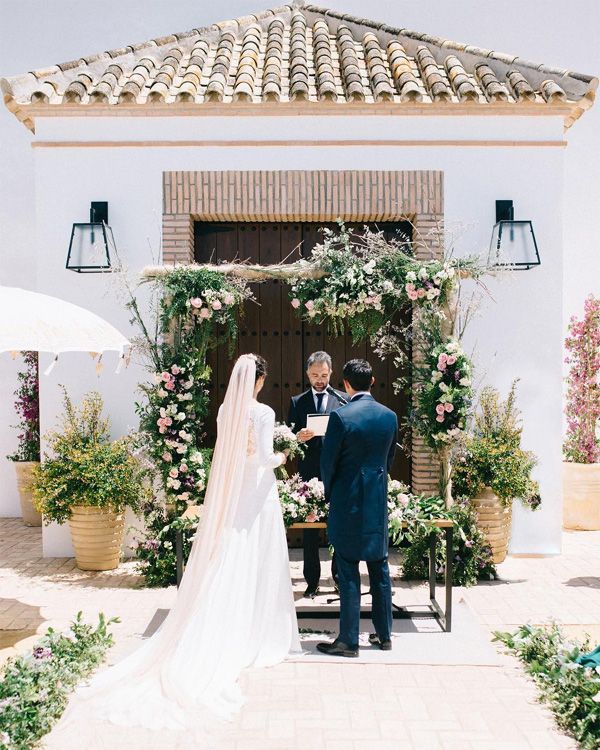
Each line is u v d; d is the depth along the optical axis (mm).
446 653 5102
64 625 5691
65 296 7750
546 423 7773
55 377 7738
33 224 10070
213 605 4652
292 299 7492
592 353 9492
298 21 10250
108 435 7590
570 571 7242
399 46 9336
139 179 7738
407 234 8141
